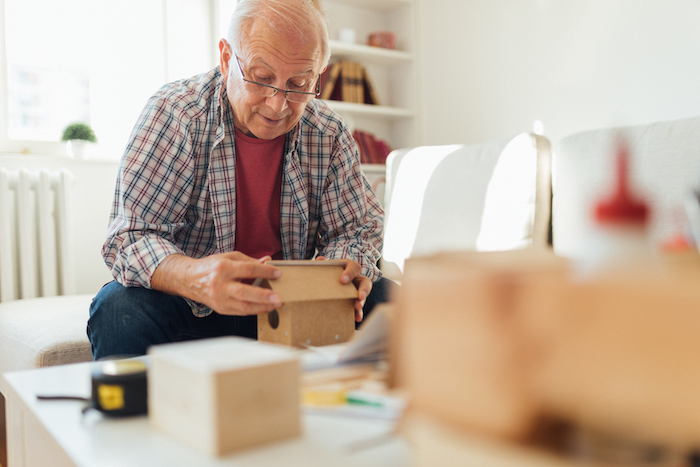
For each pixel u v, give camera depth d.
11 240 2.23
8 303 1.95
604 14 2.38
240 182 1.42
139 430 0.53
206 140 1.35
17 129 2.48
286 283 0.88
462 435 0.32
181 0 2.80
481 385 0.31
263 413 0.47
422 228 2.04
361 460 0.44
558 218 1.63
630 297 0.28
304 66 1.19
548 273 0.31
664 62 2.19
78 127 2.46
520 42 2.72
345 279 0.93
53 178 2.33
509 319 0.30
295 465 0.43
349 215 1.55
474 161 1.92
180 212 1.34
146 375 0.58
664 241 0.52
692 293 0.26
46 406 0.62
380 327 0.64
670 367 0.27
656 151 1.38
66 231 2.32
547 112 2.61
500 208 1.78
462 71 3.03
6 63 2.41
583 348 0.28
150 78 2.77
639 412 0.27
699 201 0.54
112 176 2.58
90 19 2.63
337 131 1.52
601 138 1.54
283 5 1.15
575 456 0.29
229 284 0.87
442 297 0.33
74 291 2.36
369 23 3.32
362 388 0.59
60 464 0.51
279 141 1.44
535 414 0.30
